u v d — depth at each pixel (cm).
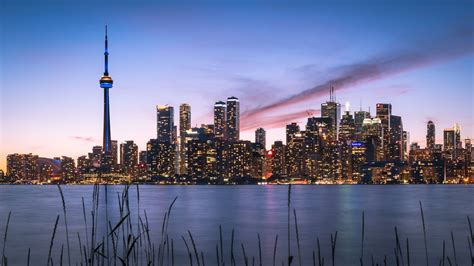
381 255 5172
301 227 8506
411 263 4575
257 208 14300
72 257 4775
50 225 8600
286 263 4575
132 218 10131
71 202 17688
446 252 5266
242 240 6556
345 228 8306
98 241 5484
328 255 5172
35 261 4638
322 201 18850
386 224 9025
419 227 8419
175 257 4819
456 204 16312
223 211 12750
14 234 7231
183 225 8719
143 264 2920
